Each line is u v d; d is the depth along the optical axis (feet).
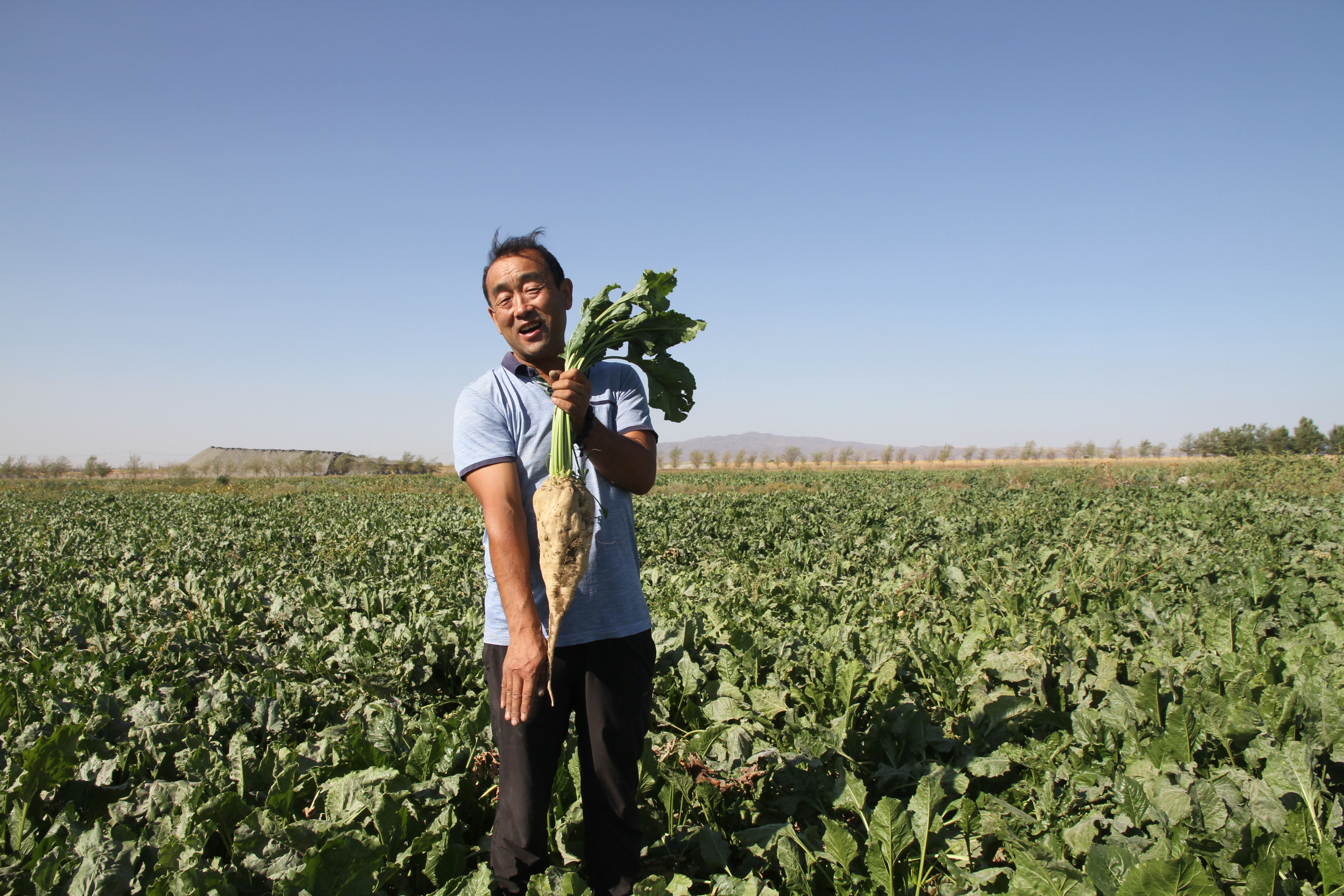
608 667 8.18
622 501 8.63
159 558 41.19
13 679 16.56
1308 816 9.02
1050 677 14.28
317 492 120.57
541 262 8.48
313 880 7.73
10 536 54.60
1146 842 8.73
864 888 9.17
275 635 21.89
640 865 9.73
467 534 48.01
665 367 9.21
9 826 9.71
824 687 14.02
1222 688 13.70
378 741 11.81
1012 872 8.65
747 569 30.48
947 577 26.58
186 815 9.26
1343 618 17.94
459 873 9.11
